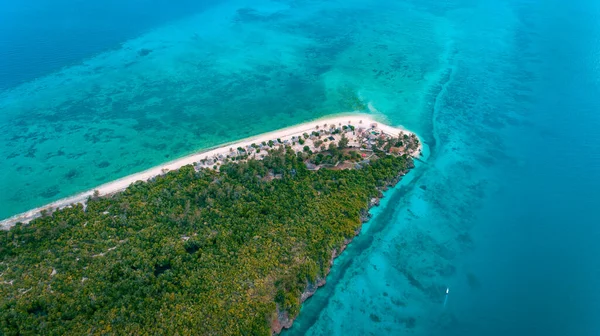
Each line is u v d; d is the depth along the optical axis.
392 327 88.88
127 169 130.88
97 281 86.44
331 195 112.69
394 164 127.94
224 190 111.50
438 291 96.25
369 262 102.12
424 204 118.81
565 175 129.38
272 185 115.56
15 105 164.00
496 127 151.00
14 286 85.06
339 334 87.19
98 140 144.75
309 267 91.69
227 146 139.38
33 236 98.25
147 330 77.62
